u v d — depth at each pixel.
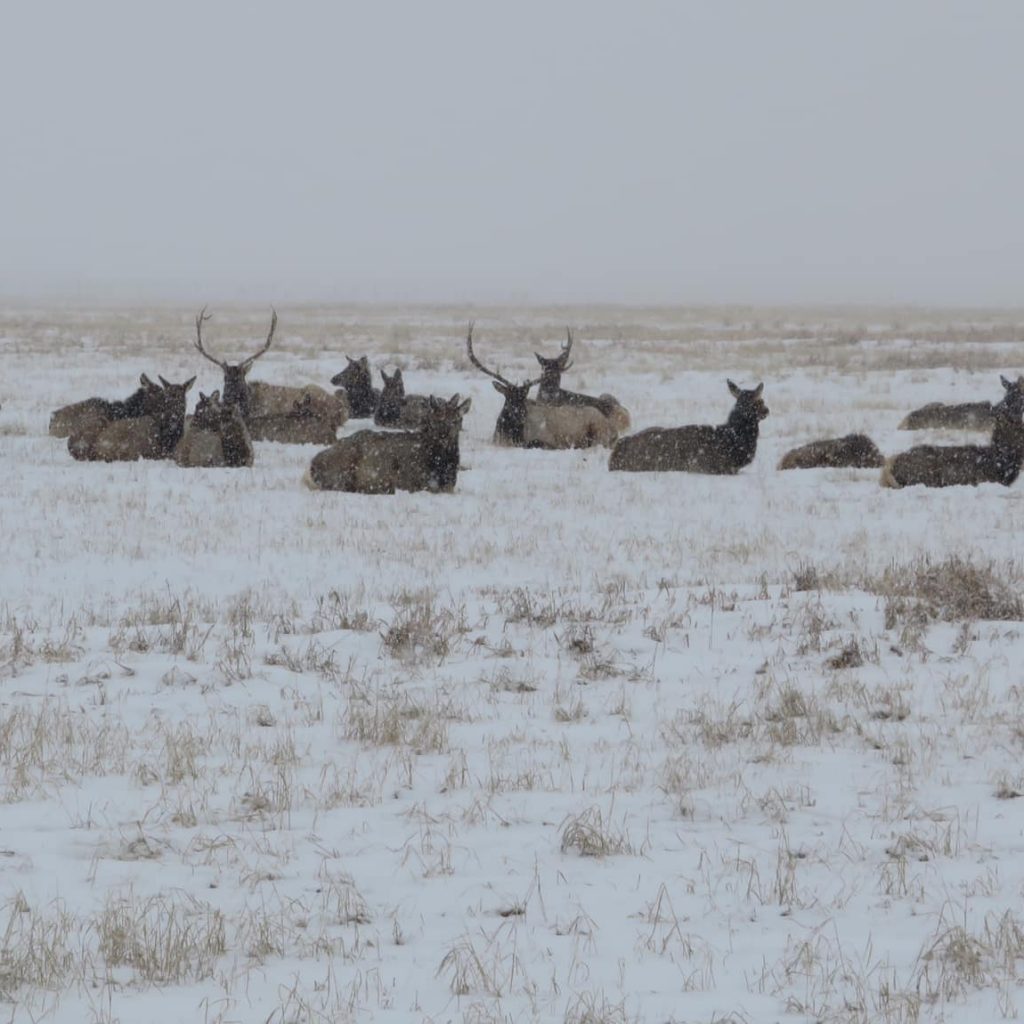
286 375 142.25
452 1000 20.92
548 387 101.56
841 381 144.88
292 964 22.12
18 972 21.23
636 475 80.31
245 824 27.97
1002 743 32.91
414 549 58.56
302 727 34.06
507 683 37.69
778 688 37.03
